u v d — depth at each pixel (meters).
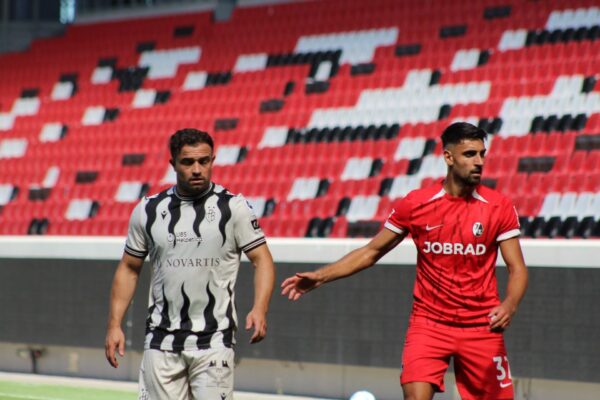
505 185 50.53
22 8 84.69
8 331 46.53
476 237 19.39
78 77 74.94
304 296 39.19
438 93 59.50
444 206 19.56
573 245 33.75
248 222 18.94
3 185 67.19
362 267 20.28
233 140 62.81
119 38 77.00
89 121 70.19
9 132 72.06
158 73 72.06
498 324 18.75
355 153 57.81
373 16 67.81
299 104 63.38
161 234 18.86
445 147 19.64
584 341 33.44
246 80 67.75
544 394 34.66
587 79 55.28
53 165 67.38
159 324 18.89
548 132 53.06
